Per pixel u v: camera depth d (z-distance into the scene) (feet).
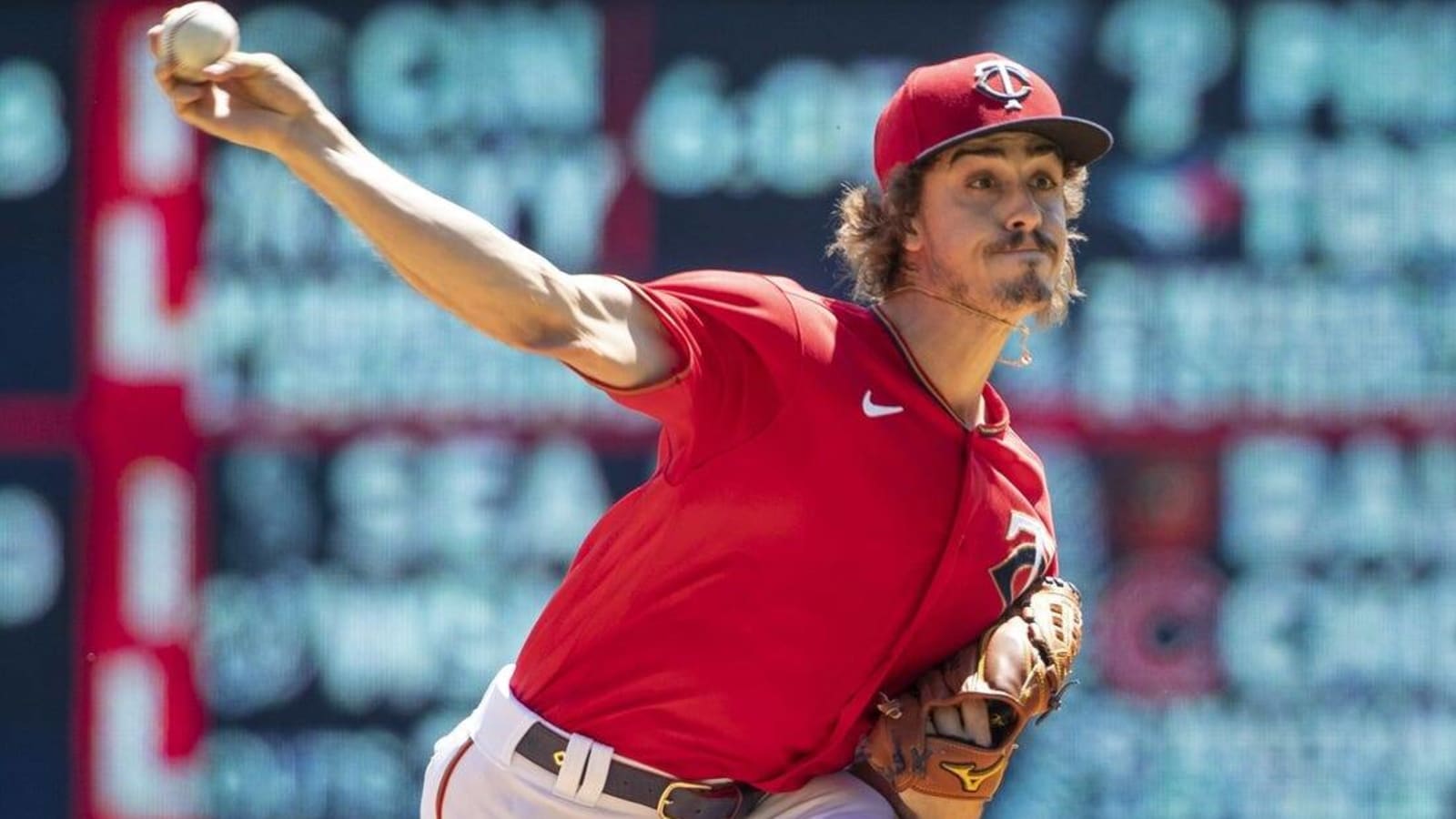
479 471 80.89
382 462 81.00
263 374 81.20
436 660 80.89
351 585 80.94
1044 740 80.33
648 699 41.16
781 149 80.69
